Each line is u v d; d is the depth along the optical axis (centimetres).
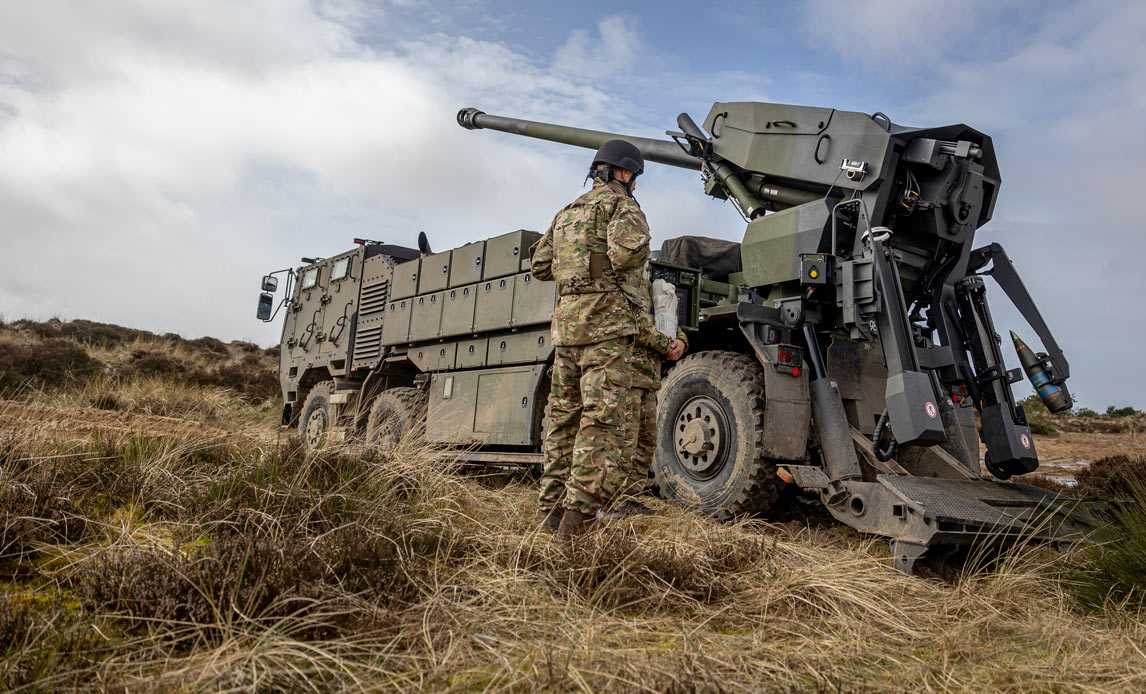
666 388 544
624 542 304
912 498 383
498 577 276
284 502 327
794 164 526
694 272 545
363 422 845
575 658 205
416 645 215
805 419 485
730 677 201
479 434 671
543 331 635
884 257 457
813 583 288
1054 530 393
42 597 230
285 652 191
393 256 921
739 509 475
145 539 289
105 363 1609
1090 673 226
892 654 242
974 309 515
